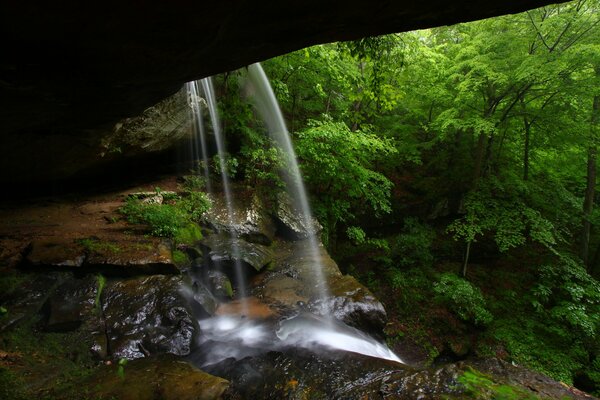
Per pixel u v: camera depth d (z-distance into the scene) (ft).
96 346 13.29
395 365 14.24
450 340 30.09
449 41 41.04
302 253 29.14
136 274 17.89
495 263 39.19
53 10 5.83
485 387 12.70
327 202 36.86
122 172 29.91
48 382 11.15
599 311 30.37
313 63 32.89
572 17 26.89
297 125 41.37
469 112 35.40
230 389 12.94
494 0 7.39
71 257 17.12
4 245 17.69
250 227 28.68
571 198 33.24
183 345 14.82
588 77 27.84
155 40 7.36
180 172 33.94
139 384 11.47
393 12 7.64
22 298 14.34
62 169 22.77
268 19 7.32
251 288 22.57
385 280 36.01
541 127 32.78
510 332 30.04
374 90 19.02
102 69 8.50
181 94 27.14
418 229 39.96
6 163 18.94
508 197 34.14
